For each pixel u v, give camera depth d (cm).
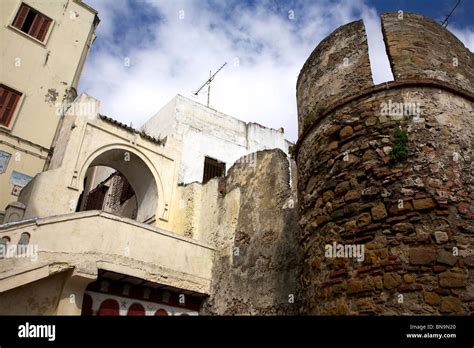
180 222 1350
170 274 1028
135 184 1495
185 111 1697
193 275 1080
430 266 441
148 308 1010
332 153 592
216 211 1241
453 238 452
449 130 532
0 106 1348
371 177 528
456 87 573
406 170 506
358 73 621
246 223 1079
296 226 892
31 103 1416
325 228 554
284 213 954
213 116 1794
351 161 559
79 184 1199
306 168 649
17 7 1510
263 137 1961
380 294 455
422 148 516
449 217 466
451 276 430
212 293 1083
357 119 581
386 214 492
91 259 883
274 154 1084
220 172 1686
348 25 682
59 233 856
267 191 1052
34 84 1450
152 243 1022
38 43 1521
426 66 584
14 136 1330
